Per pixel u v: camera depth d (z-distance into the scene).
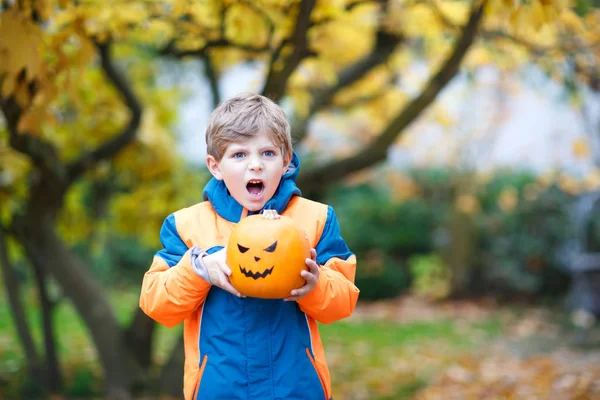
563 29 4.66
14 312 5.66
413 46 6.47
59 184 4.82
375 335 8.53
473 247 11.57
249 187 2.02
